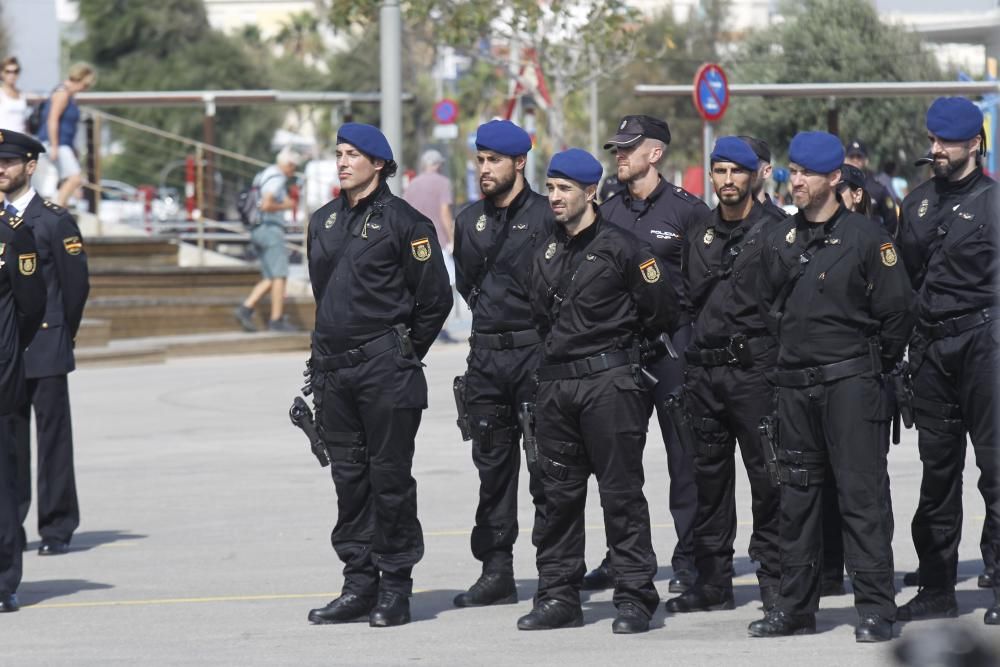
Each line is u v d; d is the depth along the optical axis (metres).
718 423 12.54
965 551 14.83
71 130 33.47
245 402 27.73
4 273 13.05
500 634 11.80
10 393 13.12
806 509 11.49
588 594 13.50
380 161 12.12
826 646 11.17
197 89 107.81
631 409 11.62
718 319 12.34
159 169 101.38
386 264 12.03
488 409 12.89
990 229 11.65
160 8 110.00
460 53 53.28
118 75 108.31
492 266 12.77
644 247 11.67
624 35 51.66
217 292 38.38
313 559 14.98
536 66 50.62
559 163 11.55
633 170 13.60
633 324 11.67
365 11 48.78
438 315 12.16
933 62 74.19
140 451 22.38
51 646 11.70
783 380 11.45
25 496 15.68
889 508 11.46
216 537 16.17
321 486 19.25
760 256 11.64
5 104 32.16
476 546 13.05
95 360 33.31
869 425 11.24
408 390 12.05
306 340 37.22
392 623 12.15
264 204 36.66
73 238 15.88
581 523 12.01
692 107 102.06
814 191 11.20
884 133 74.31
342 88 105.38
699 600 12.64
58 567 14.91
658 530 15.98
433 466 20.52
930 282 11.98
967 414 11.84
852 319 11.23
